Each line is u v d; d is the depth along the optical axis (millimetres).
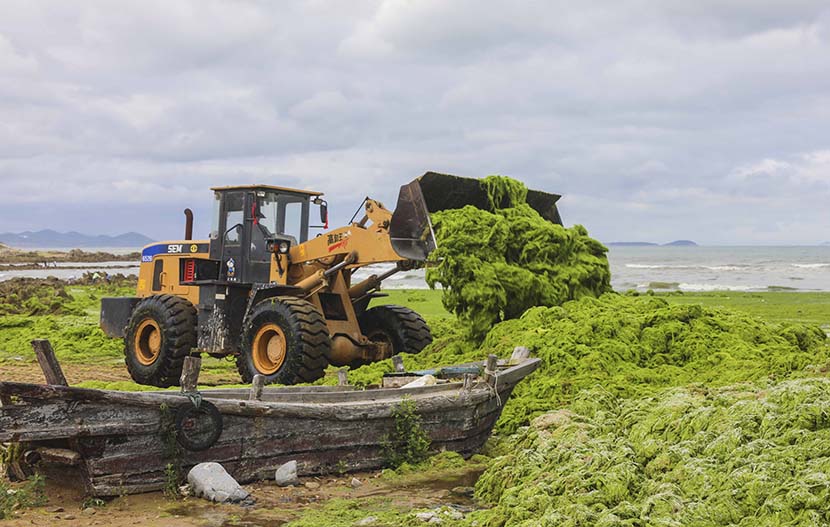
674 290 35219
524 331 10641
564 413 7848
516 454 6789
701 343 10031
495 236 11555
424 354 11734
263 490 6285
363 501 6141
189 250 13242
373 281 12133
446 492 6484
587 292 12289
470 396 7598
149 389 10969
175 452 5922
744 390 7340
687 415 6223
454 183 11477
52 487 5957
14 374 13195
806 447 5117
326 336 10656
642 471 5684
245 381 11234
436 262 11234
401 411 7141
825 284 40281
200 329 12227
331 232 11609
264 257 11906
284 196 12367
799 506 4531
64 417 5398
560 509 5113
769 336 10648
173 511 5652
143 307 12570
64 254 134625
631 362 9734
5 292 27469
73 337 17734
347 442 6887
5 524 5230
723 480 5066
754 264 79000
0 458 6043
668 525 4668
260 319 10969
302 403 6699
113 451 5648
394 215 10930
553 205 13445
